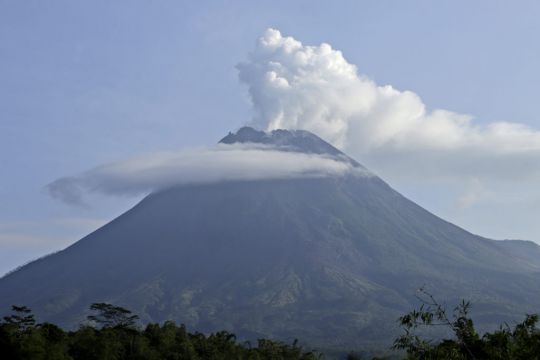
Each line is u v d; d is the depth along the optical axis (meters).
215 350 116.31
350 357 188.25
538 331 29.59
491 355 28.72
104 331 103.88
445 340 30.20
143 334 113.69
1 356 85.44
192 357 107.69
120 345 100.69
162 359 103.69
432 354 28.88
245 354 119.38
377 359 70.94
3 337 88.25
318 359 138.38
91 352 94.81
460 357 28.64
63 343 94.88
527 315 30.08
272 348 126.94
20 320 102.12
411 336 29.80
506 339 29.36
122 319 129.75
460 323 29.70
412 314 29.47
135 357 99.50
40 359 84.69
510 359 28.56
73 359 91.75
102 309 128.62
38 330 95.19
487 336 29.97
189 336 123.44
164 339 112.38
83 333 101.06
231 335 128.50
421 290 29.95
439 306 29.84
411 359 29.47
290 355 130.25
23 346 86.44
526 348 28.53
